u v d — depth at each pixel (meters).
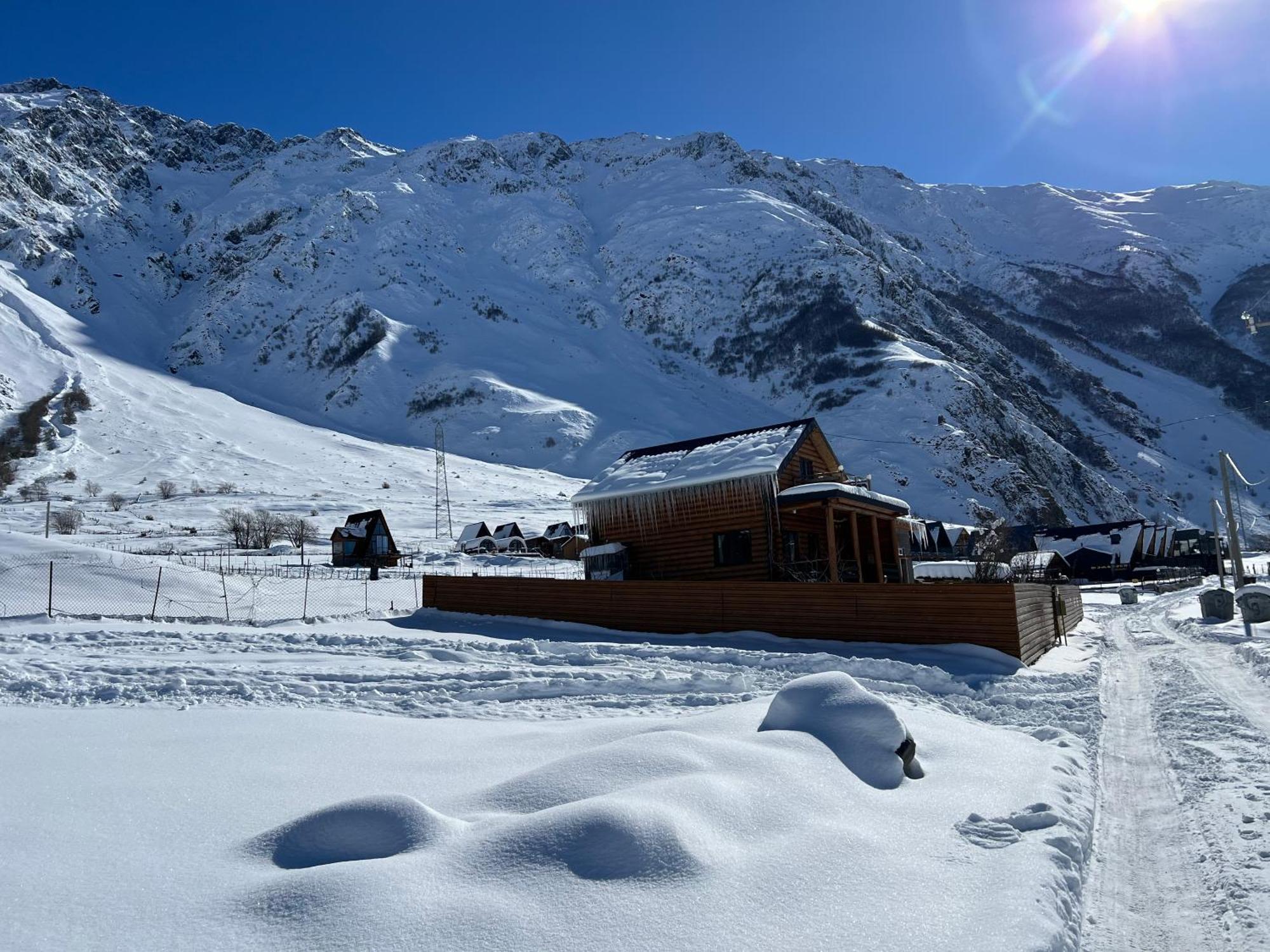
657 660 11.75
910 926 3.08
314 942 2.82
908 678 10.24
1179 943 3.60
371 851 3.61
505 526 57.28
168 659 11.47
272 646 12.89
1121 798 5.90
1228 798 5.59
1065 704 9.16
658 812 3.69
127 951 2.74
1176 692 10.66
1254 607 20.03
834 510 18.98
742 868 3.43
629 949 2.79
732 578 18.34
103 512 64.38
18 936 2.82
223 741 6.12
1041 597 14.84
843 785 4.68
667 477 19.31
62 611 17.98
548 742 5.98
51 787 4.70
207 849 3.77
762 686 9.43
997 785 5.11
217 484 83.94
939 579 35.56
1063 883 3.75
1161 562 66.94
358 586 26.95
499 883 3.23
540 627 16.08
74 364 130.38
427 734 6.60
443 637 14.11
